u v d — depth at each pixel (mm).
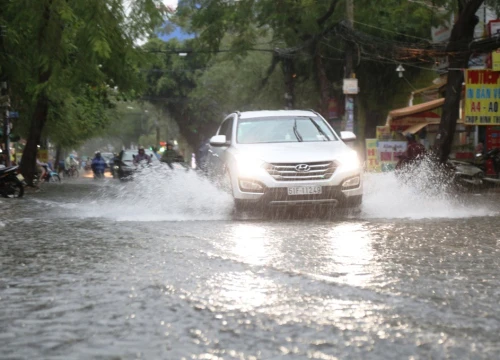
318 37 32125
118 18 18594
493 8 27203
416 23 35281
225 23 33156
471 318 4469
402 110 34000
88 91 35438
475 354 3613
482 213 13016
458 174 23438
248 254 7531
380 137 33750
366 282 5777
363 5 30891
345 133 13727
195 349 3709
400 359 3518
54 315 4641
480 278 5977
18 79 24406
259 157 12414
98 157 51281
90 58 18578
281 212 12891
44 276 6242
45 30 19562
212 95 62188
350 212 12781
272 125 13766
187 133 75500
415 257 7242
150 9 18641
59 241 8914
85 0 18469
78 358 3568
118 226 10805
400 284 5680
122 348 3756
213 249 7941
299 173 12266
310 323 4312
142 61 19250
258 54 45188
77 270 6535
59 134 43625
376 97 39531
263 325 4262
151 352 3662
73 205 17047
